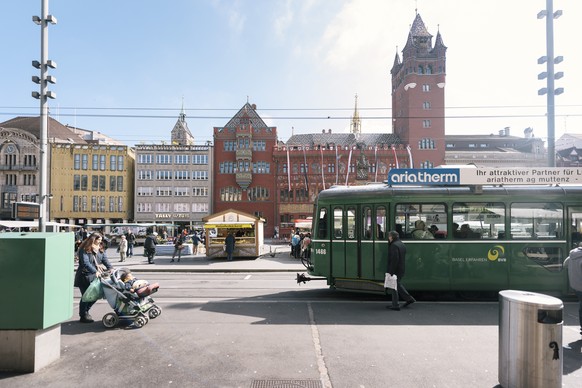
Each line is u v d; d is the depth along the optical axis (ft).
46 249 16.94
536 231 32.99
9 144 196.75
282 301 33.01
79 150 200.64
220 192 208.95
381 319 26.45
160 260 78.02
